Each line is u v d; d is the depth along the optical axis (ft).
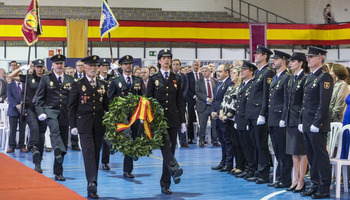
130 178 26.63
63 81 25.50
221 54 61.82
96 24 54.70
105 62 31.04
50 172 28.14
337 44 59.47
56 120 25.08
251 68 25.62
